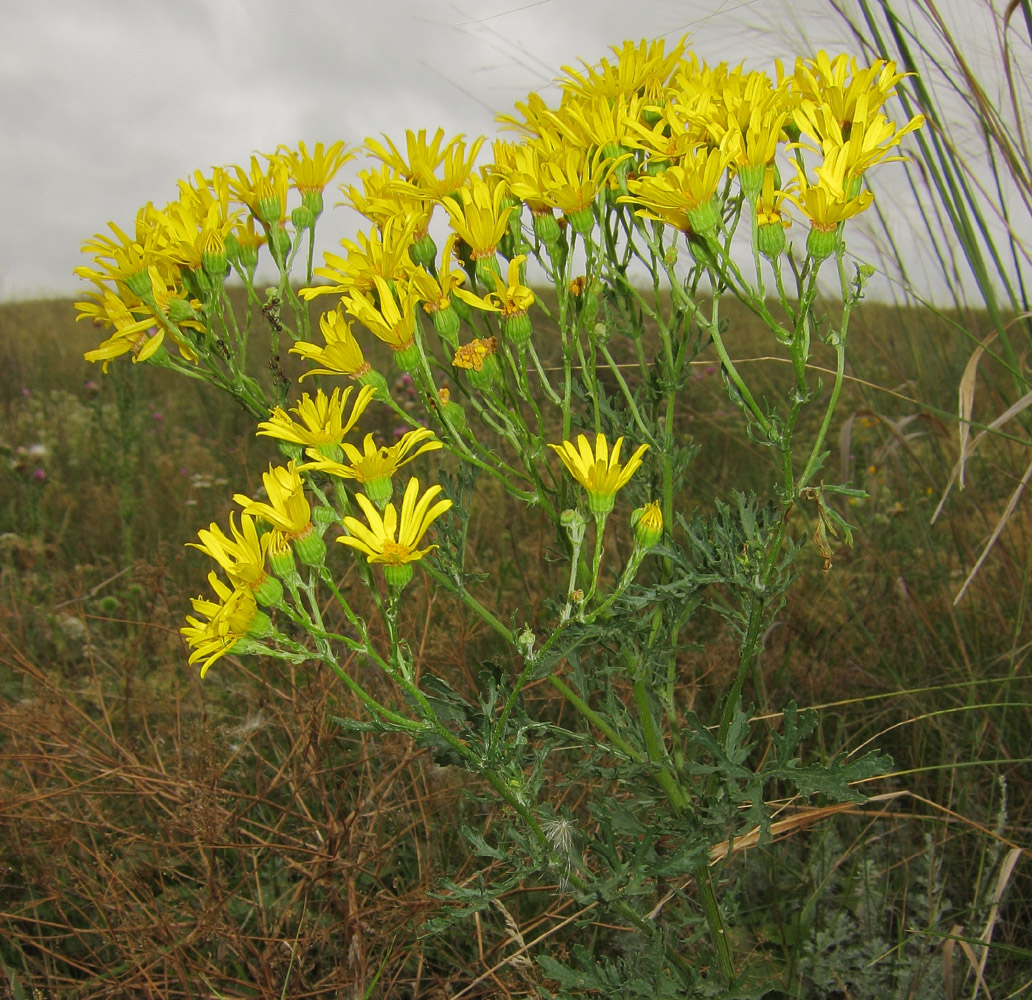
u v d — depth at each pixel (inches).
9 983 81.2
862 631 114.1
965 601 117.2
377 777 95.5
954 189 93.0
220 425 237.8
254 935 84.0
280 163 68.7
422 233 67.8
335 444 53.8
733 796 59.2
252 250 70.9
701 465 164.9
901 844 92.4
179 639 106.7
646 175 65.1
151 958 76.9
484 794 77.4
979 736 94.7
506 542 142.0
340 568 119.0
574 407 167.3
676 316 71.5
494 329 68.5
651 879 66.2
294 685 90.9
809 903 81.4
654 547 62.1
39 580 151.5
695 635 120.1
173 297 65.6
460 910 58.3
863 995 80.4
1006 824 87.6
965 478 122.2
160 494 190.7
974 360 84.8
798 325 55.6
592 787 88.1
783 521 58.0
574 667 70.9
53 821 82.7
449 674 103.8
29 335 336.8
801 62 62.1
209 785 83.3
